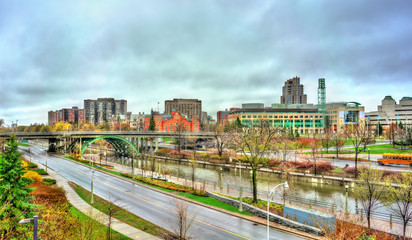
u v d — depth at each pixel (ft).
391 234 95.71
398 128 412.36
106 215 114.42
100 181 192.54
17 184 79.20
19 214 74.54
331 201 154.71
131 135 388.98
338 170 218.38
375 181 129.59
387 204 119.34
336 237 80.69
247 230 100.12
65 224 89.86
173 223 107.65
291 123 631.97
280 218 104.73
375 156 273.33
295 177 215.92
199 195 150.92
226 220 111.04
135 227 102.01
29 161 272.31
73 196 145.28
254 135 164.76
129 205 132.26
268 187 191.72
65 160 301.63
